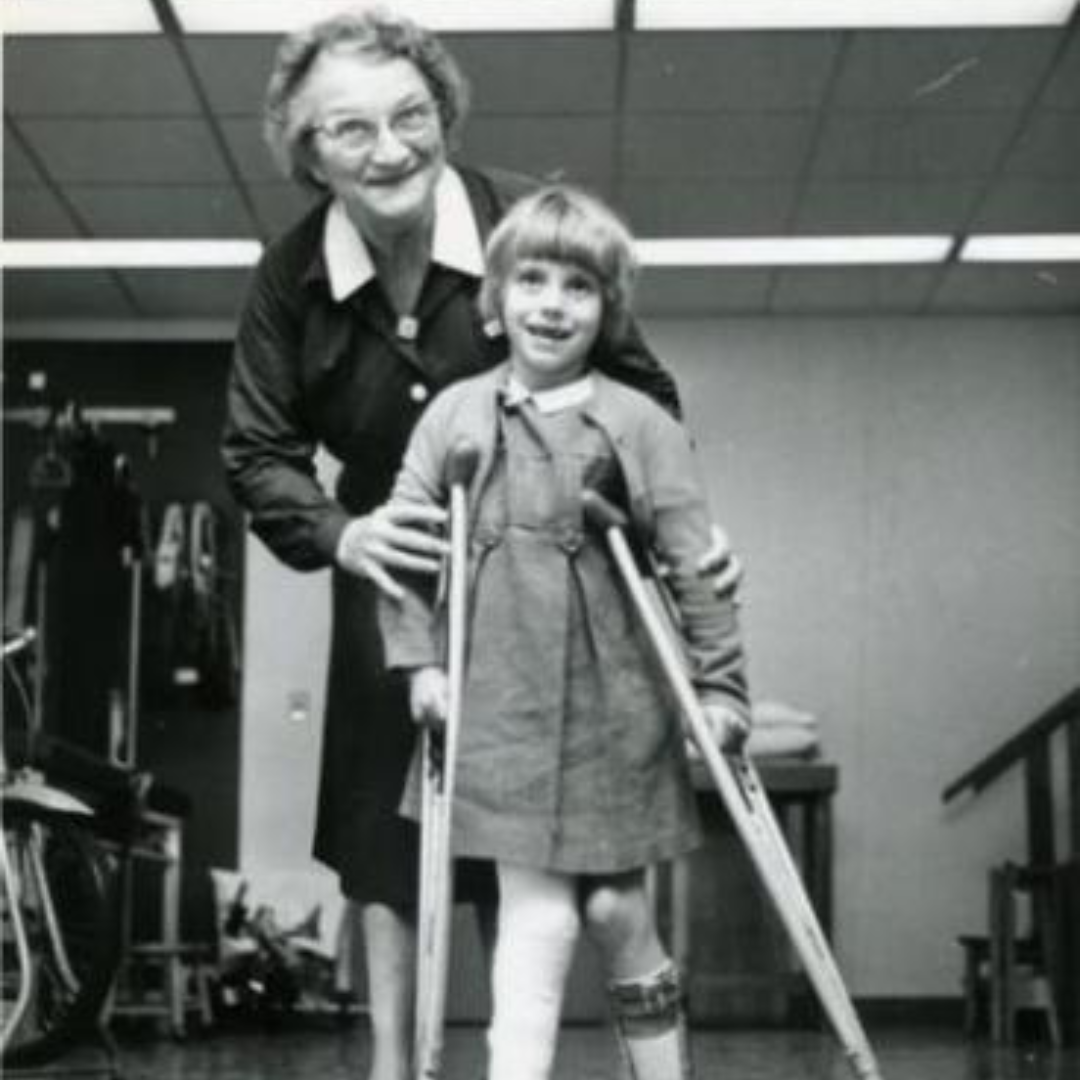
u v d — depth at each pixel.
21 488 10.70
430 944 2.47
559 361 2.77
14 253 10.02
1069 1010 8.79
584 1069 6.73
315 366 3.01
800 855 9.84
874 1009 10.56
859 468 11.05
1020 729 10.83
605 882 2.71
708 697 2.73
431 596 2.76
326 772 3.08
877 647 10.91
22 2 7.32
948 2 7.43
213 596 10.32
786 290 10.67
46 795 5.72
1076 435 11.04
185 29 7.53
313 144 2.89
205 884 10.63
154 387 11.05
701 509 2.82
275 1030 9.31
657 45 7.70
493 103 8.17
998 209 9.41
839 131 8.49
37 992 5.77
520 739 2.69
